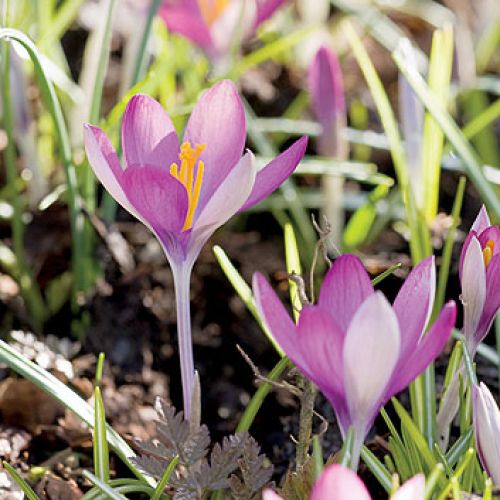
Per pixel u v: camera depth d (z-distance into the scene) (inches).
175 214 21.6
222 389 27.5
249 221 31.3
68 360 26.8
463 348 22.3
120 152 27.8
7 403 25.2
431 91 28.9
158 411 21.9
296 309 22.2
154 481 22.7
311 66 28.9
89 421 22.5
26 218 29.6
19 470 24.5
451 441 25.1
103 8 29.4
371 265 28.3
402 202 30.6
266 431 26.4
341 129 29.2
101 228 28.1
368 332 19.8
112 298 28.0
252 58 30.4
